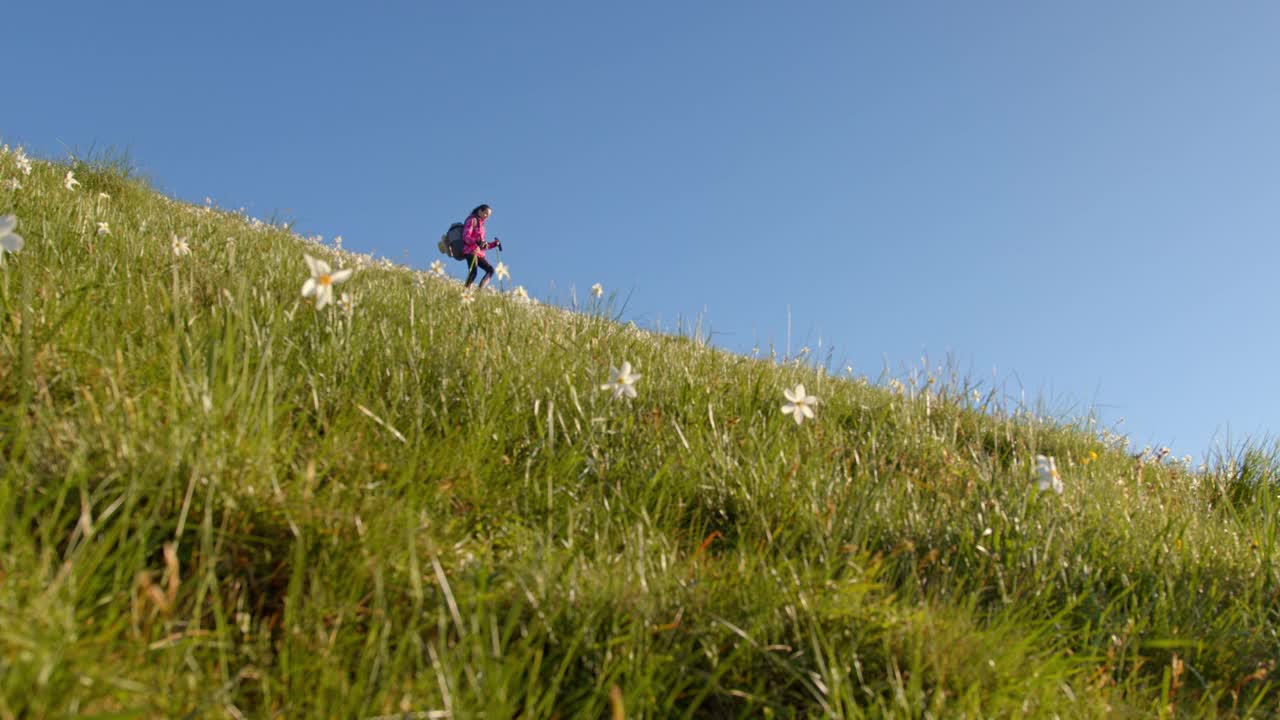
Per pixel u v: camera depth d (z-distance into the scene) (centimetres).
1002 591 296
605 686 207
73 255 439
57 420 240
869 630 248
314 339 381
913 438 458
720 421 422
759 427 421
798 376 562
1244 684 294
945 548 333
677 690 213
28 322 253
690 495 338
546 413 377
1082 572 338
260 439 250
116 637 184
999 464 436
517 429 356
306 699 182
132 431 235
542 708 197
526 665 212
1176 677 273
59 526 206
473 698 185
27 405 248
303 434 298
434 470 294
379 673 194
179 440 229
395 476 282
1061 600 324
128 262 446
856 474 368
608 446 371
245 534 224
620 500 316
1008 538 343
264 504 233
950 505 365
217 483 222
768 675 231
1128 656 296
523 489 310
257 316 396
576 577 240
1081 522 377
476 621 195
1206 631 316
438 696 188
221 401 254
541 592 231
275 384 303
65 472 220
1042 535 353
